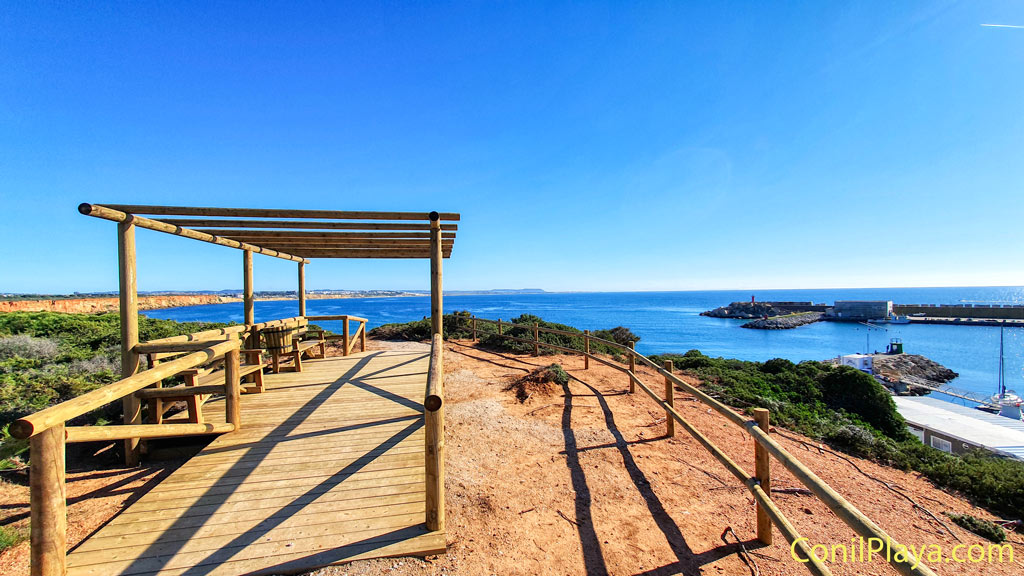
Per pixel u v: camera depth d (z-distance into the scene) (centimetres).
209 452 337
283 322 668
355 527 242
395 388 542
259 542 228
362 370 645
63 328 973
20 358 612
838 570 236
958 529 309
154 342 365
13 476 315
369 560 221
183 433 308
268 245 634
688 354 1155
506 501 300
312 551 222
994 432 926
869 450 484
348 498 272
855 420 721
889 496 364
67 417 190
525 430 452
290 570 210
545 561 234
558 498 309
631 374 624
